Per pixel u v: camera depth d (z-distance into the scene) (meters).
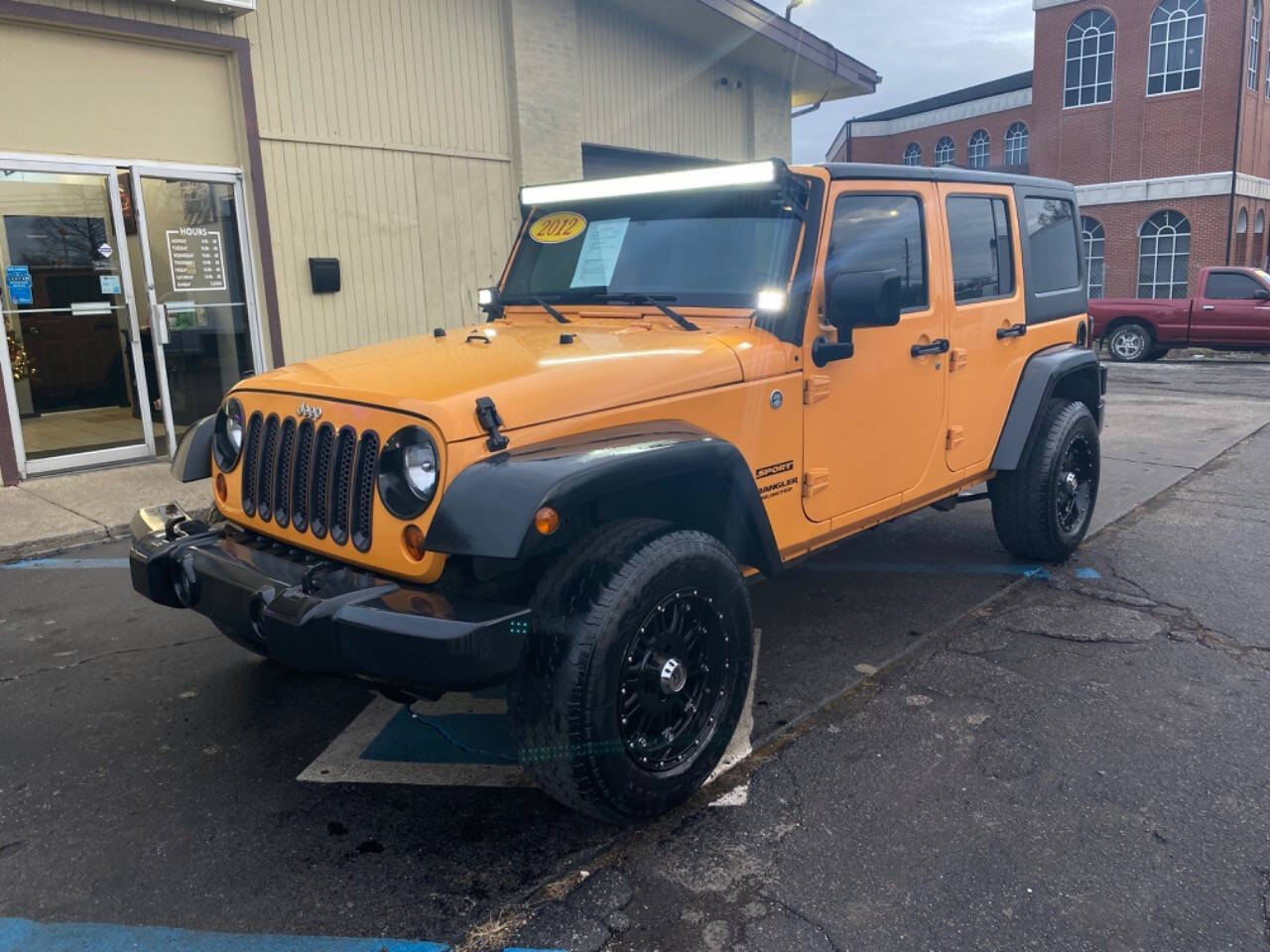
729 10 11.95
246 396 3.31
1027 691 3.83
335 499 2.87
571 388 2.84
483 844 2.88
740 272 3.58
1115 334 18.06
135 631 4.66
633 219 3.95
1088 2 31.34
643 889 2.65
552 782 2.71
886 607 4.84
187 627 4.71
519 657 2.49
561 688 2.60
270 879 2.72
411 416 2.66
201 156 8.02
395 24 9.10
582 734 2.62
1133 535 6.05
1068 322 5.40
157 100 7.72
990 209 4.71
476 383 2.77
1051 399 5.25
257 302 8.49
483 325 4.05
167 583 3.19
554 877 2.71
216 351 8.38
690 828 2.94
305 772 3.34
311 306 8.83
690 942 2.43
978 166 44.09
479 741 3.55
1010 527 5.20
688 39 12.98
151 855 2.85
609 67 11.81
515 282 4.29
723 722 3.06
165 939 2.47
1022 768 3.24
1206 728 3.50
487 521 2.44
